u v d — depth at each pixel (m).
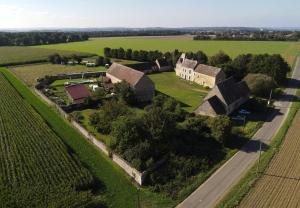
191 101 78.88
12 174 40.88
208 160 47.06
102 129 56.19
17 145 49.50
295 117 67.44
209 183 41.34
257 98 78.56
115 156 46.03
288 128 60.69
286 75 109.25
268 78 84.75
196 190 39.75
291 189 39.22
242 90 75.00
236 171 44.47
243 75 99.81
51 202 34.62
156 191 39.69
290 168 44.62
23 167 42.75
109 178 42.25
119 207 36.31
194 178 42.44
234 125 62.47
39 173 41.31
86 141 53.56
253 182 40.66
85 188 39.31
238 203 36.25
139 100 78.19
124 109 58.75
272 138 56.16
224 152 50.56
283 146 52.28
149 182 41.56
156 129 47.75
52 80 101.81
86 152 49.34
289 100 81.62
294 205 35.97
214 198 37.97
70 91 75.12
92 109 70.88
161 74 116.56
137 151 44.25
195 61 103.62
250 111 71.25
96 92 74.62
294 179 41.59
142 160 44.16
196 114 64.44
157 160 45.66
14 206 33.81
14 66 131.38
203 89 92.62
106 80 94.19
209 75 93.56
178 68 112.94
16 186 37.88
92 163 45.91
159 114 49.38
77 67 129.62
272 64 97.50
